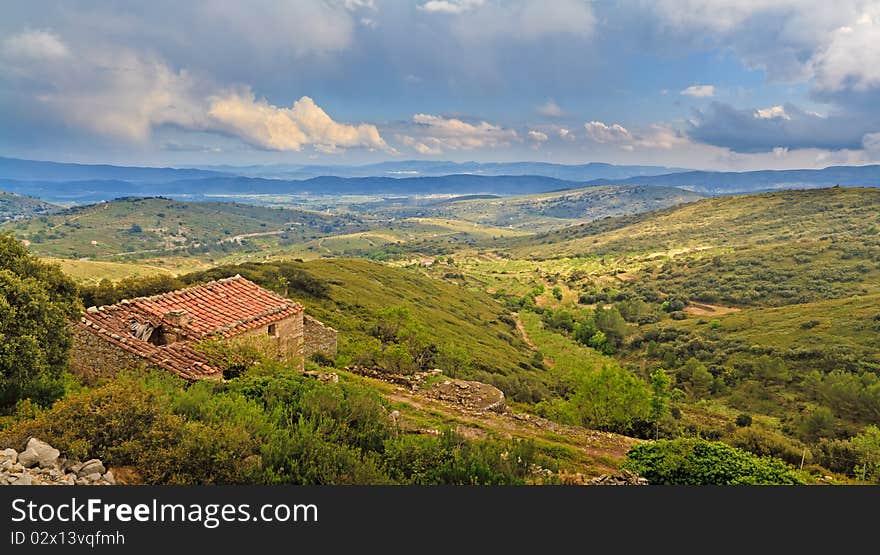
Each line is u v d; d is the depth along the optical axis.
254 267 80.38
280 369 17.08
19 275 13.62
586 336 112.31
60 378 13.27
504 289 184.12
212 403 10.84
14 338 11.48
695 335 101.94
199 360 16.22
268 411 11.60
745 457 12.41
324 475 8.24
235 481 7.88
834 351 77.44
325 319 47.78
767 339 91.25
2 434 7.87
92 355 16.03
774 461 12.48
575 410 24.02
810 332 90.12
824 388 62.12
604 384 23.98
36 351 11.80
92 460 7.47
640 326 123.94
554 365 84.88
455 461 9.51
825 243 170.88
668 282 164.38
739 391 70.44
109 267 188.12
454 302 115.62
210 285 21.78
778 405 63.31
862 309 94.81
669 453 12.39
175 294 20.11
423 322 70.19
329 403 11.67
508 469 9.80
